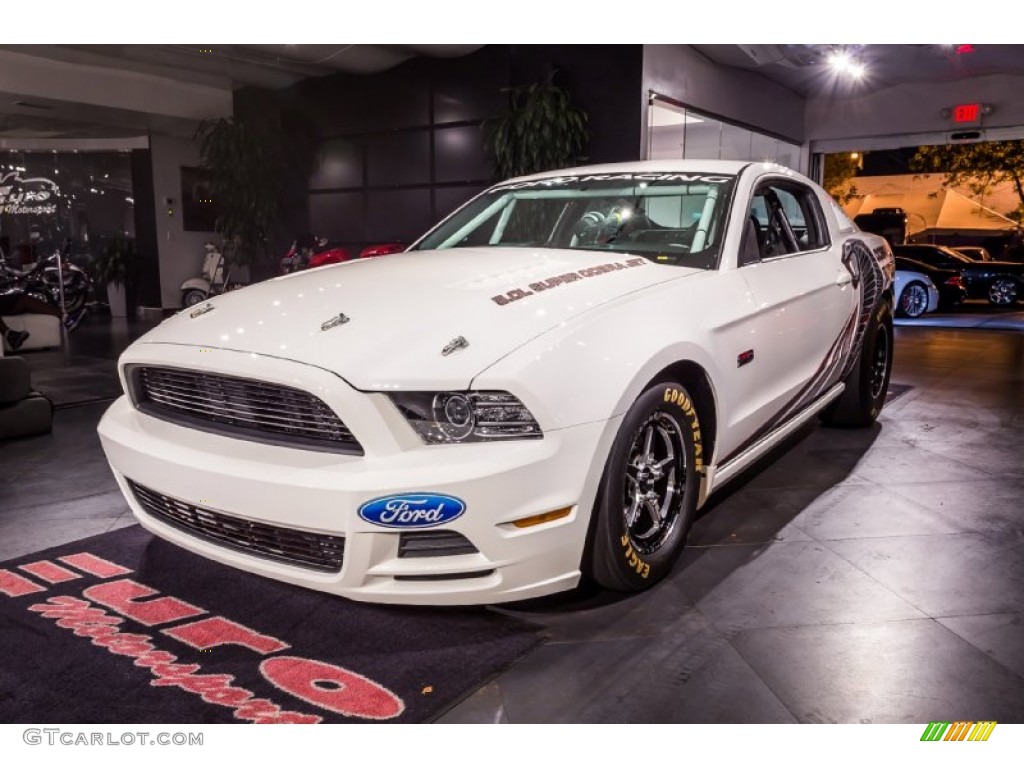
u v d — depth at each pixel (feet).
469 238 11.28
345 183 36.76
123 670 6.68
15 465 13.03
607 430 6.96
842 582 8.16
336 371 6.56
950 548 9.00
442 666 6.70
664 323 7.76
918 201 69.21
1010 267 42.65
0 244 39.04
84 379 21.42
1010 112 38.75
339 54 31.86
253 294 8.68
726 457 9.21
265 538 7.17
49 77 33.42
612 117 29.55
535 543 6.76
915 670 6.52
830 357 11.87
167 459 7.35
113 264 41.16
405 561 6.67
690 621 7.39
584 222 10.49
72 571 8.68
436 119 33.24
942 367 22.33
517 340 6.83
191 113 38.40
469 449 6.54
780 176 11.33
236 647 7.04
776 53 33.27
